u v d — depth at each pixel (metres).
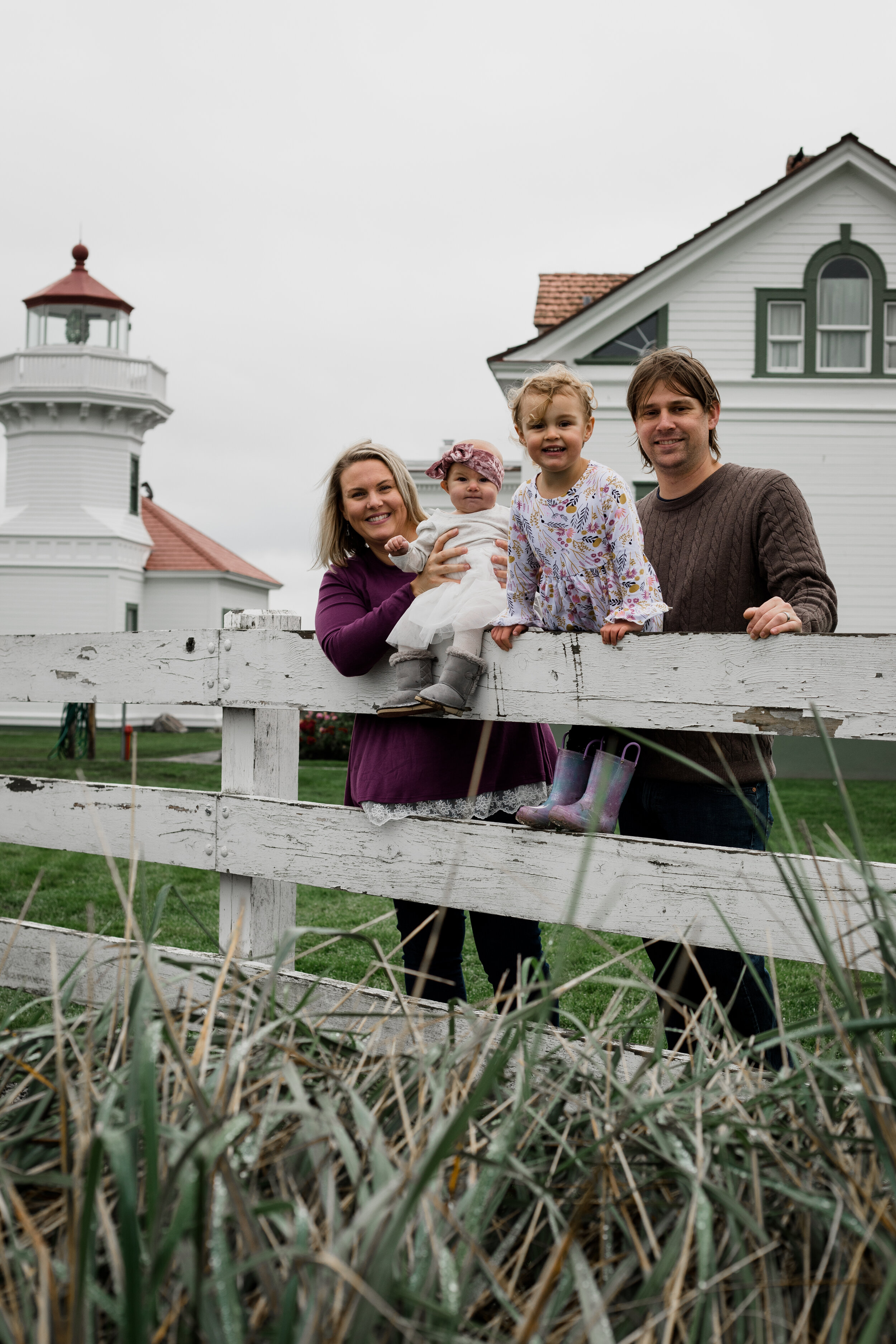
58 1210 1.31
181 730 26.23
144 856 3.04
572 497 2.60
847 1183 1.25
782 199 15.21
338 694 2.71
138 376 30.02
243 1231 1.14
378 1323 1.07
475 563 2.66
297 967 4.16
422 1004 2.36
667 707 2.23
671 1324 1.07
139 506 31.38
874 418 15.42
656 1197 1.34
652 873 2.23
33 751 19.31
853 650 2.02
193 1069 1.45
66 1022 1.68
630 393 2.78
